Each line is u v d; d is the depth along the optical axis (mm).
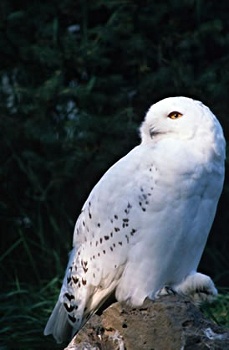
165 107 8719
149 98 13148
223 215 13500
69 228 13117
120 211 8828
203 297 8977
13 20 13031
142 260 8812
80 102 12828
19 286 12391
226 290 12125
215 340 8133
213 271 13344
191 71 13156
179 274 8930
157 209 8672
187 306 8336
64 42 12891
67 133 12914
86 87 12609
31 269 12922
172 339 8219
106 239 8930
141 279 8852
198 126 8641
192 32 13281
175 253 8789
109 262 8930
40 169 13000
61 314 9289
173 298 8539
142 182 8734
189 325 8219
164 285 8930
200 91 13023
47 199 13180
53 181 12773
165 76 12945
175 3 13031
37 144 13195
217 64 13203
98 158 12750
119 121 12664
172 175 8578
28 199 13406
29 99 12938
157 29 13281
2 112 13180
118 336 8547
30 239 13133
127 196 8797
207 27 13008
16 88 12836
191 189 8609
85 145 12812
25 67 13289
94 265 9016
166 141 8703
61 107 13000
